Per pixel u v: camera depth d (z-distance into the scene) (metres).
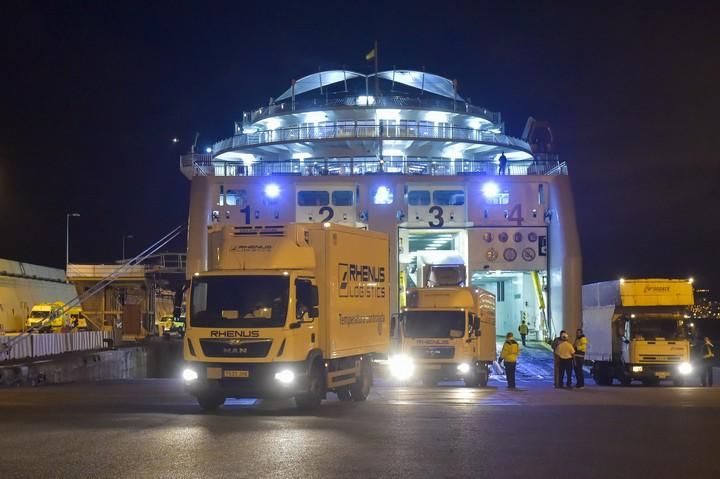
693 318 32.41
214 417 15.94
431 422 15.12
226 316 16.97
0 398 21.66
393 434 13.26
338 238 18.95
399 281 43.59
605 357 34.62
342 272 19.12
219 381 16.89
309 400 17.20
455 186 44.22
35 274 70.88
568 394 23.86
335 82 49.78
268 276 17.17
